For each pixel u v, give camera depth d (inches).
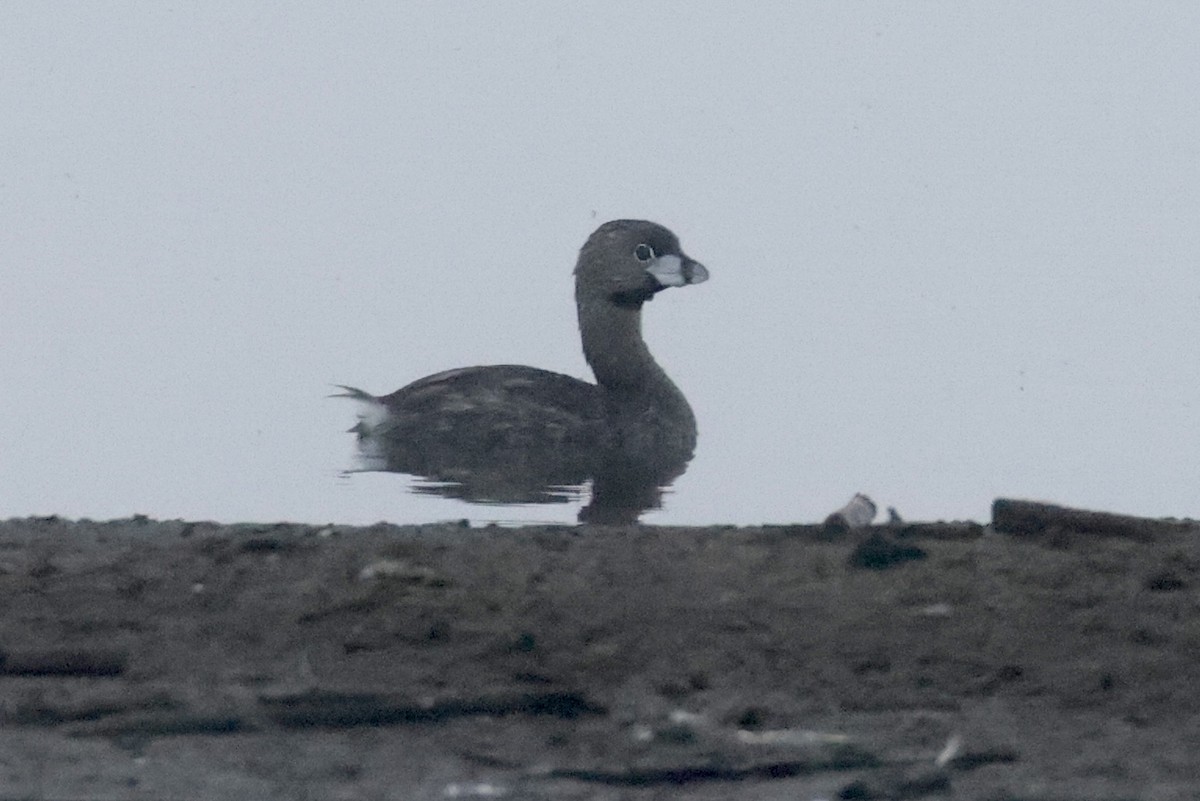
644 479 962.7
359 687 440.5
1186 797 373.4
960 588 498.6
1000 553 530.0
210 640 478.3
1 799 380.8
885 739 410.9
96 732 422.9
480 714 432.5
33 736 421.4
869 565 520.1
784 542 552.4
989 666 450.0
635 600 496.4
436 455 1031.0
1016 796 377.1
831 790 385.1
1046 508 555.5
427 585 508.4
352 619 487.2
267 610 496.7
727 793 385.1
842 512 573.6
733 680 446.9
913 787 382.3
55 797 382.3
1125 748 402.6
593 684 446.3
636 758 402.9
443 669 454.9
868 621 478.9
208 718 425.7
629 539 560.4
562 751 408.8
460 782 391.2
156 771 398.3
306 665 459.2
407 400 1097.4
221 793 384.8
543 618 484.1
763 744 409.1
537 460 1037.2
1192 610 478.9
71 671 460.8
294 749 412.5
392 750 411.2
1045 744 406.3
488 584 510.6
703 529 579.5
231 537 568.7
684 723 421.1
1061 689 437.1
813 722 421.7
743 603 492.4
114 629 486.9
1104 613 477.7
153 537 581.9
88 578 527.2
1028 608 483.5
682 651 463.5
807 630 474.3
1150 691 434.3
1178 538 544.7
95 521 618.2
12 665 460.8
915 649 461.1
